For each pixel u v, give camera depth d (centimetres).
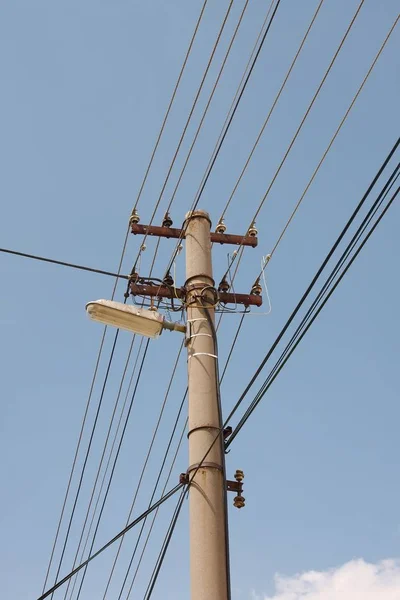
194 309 918
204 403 841
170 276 988
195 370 869
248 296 994
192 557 751
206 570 735
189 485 796
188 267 962
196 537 757
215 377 870
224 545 757
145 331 921
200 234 987
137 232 1011
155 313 920
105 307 902
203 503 775
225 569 744
